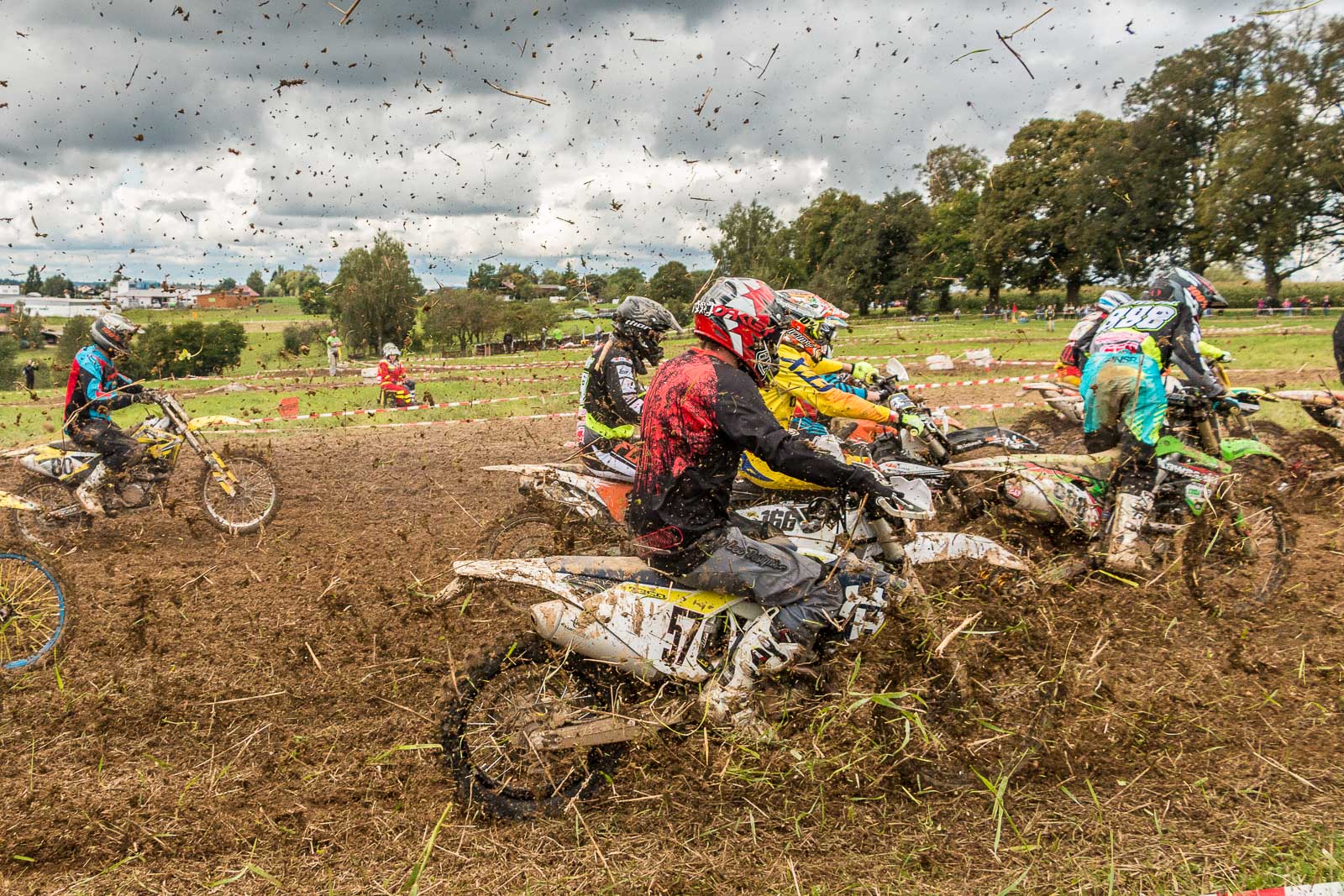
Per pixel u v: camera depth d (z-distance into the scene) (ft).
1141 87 149.28
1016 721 13.34
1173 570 18.33
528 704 12.13
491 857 11.29
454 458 36.19
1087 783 12.50
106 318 25.48
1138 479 17.85
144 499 26.03
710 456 11.09
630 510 11.69
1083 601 16.20
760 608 12.14
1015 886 10.19
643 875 10.91
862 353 77.25
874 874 10.90
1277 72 139.95
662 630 11.91
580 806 12.14
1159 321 17.94
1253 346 72.13
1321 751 13.25
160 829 11.76
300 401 65.46
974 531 18.78
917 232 120.78
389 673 15.92
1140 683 15.10
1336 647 16.60
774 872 10.95
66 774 13.15
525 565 12.21
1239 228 142.41
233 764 13.32
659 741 12.28
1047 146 158.51
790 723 12.39
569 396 62.18
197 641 17.65
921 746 12.56
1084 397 18.29
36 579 17.39
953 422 25.66
